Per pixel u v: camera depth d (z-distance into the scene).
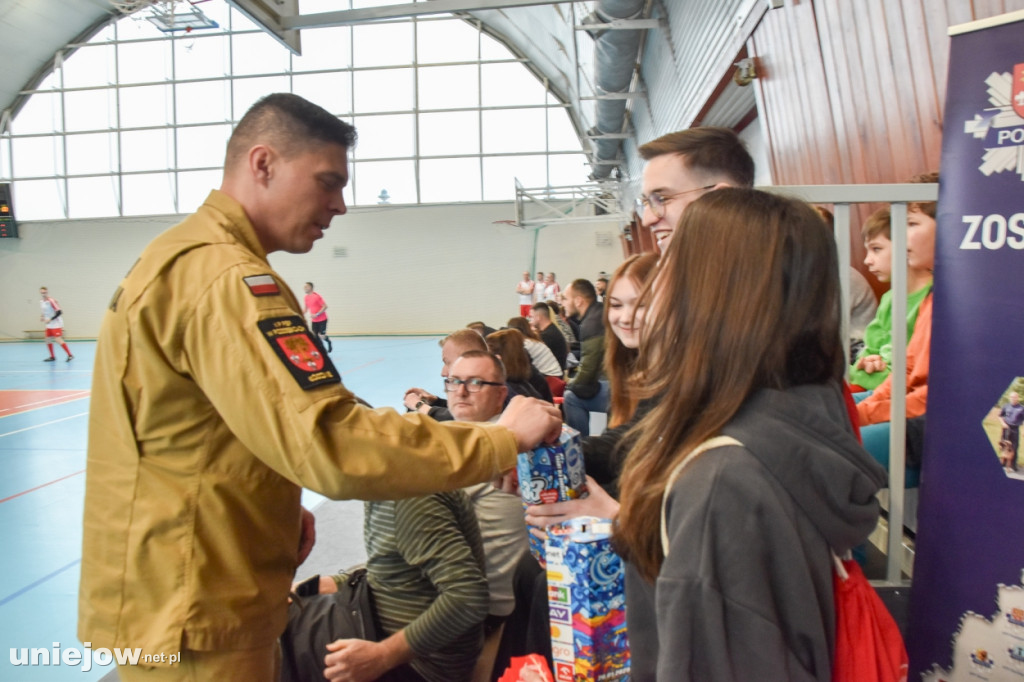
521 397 1.06
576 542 0.91
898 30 2.54
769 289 0.72
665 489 0.73
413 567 1.55
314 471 0.88
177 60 16.33
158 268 0.96
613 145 11.91
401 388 8.83
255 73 16.25
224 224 1.05
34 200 17.09
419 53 16.17
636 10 5.81
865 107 2.90
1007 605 1.13
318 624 1.55
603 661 0.91
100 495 1.02
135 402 0.98
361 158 16.67
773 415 0.70
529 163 16.33
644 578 0.78
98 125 16.67
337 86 16.41
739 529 0.66
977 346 1.17
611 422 1.62
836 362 0.78
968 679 1.17
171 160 16.55
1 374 11.72
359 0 16.02
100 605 1.00
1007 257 1.14
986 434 1.16
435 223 16.73
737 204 0.76
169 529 0.98
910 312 1.78
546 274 16.61
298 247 1.16
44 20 15.12
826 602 0.70
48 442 6.28
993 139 1.15
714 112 5.67
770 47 3.74
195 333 0.93
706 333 0.73
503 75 16.12
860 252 3.09
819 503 0.68
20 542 3.74
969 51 1.18
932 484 1.23
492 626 1.86
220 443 0.99
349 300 17.12
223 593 0.99
